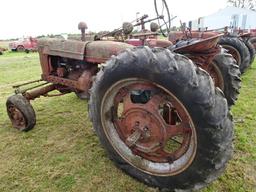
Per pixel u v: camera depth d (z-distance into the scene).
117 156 2.30
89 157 2.61
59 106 4.14
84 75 3.01
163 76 1.77
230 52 5.45
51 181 2.27
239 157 2.53
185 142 1.99
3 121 3.60
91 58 2.83
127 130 2.24
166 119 2.30
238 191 2.08
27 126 3.19
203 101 1.67
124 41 3.04
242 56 5.39
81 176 2.32
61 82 3.25
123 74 1.96
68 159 2.59
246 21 27.67
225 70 3.25
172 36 4.59
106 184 2.21
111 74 2.03
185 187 1.99
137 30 3.68
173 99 1.92
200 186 1.93
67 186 2.20
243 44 5.39
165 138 2.05
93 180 2.26
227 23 28.16
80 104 4.22
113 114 2.29
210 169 1.82
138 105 2.10
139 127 2.13
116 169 2.41
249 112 3.68
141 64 1.85
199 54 2.43
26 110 3.12
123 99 2.19
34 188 2.19
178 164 1.98
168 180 2.04
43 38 3.34
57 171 2.40
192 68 1.73
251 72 6.40
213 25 28.77
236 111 3.72
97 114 2.26
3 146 2.88
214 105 1.70
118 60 1.98
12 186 2.22
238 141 2.82
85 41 2.94
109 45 2.72
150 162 2.15
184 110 1.78
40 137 3.07
